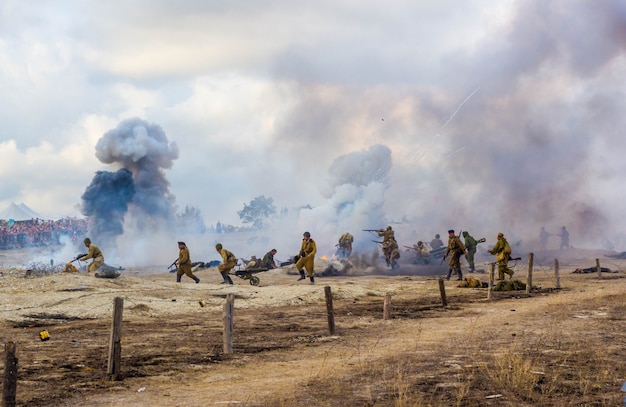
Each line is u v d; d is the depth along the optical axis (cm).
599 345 1423
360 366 1248
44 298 2225
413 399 972
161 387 1109
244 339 1627
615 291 2662
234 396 1030
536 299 2469
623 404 939
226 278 2989
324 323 1912
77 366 1278
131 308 2133
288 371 1237
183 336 1672
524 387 1039
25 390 1080
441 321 1931
